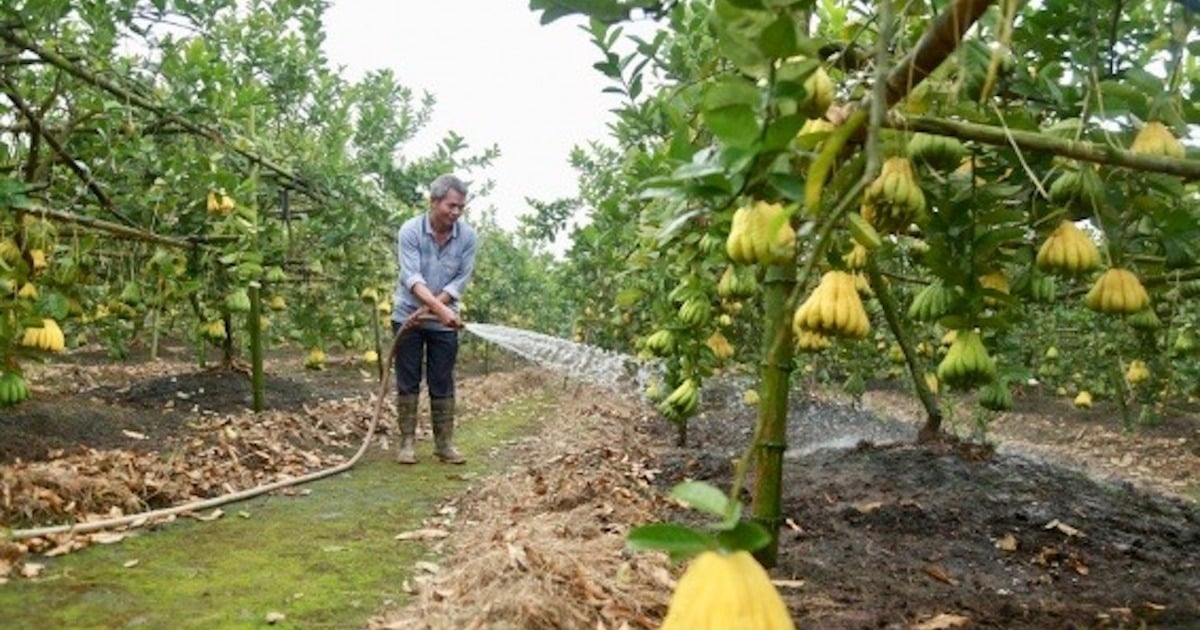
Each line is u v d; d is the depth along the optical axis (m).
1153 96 2.56
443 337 6.74
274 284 9.05
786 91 1.58
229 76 6.83
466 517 4.97
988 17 2.51
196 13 6.31
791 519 4.63
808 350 3.92
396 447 7.54
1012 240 2.78
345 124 9.89
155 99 6.06
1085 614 3.29
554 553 3.51
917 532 4.50
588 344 10.35
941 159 2.46
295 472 6.13
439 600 3.44
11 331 4.45
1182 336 5.90
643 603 3.22
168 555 4.09
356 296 9.55
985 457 6.09
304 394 9.27
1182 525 5.11
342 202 8.24
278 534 4.53
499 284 16.36
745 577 1.17
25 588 3.57
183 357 14.32
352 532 4.61
